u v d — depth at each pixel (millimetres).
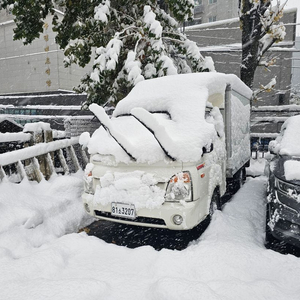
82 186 4711
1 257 2748
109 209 3156
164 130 2754
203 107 3479
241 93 5258
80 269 2621
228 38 14648
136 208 2961
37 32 7277
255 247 2898
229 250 2736
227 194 5176
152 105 3803
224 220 3498
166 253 2748
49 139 5105
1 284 2279
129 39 7012
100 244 3100
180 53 7578
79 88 7305
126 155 3070
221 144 3904
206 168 3199
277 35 8398
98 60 5996
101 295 2178
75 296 2094
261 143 9156
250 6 8484
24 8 6668
